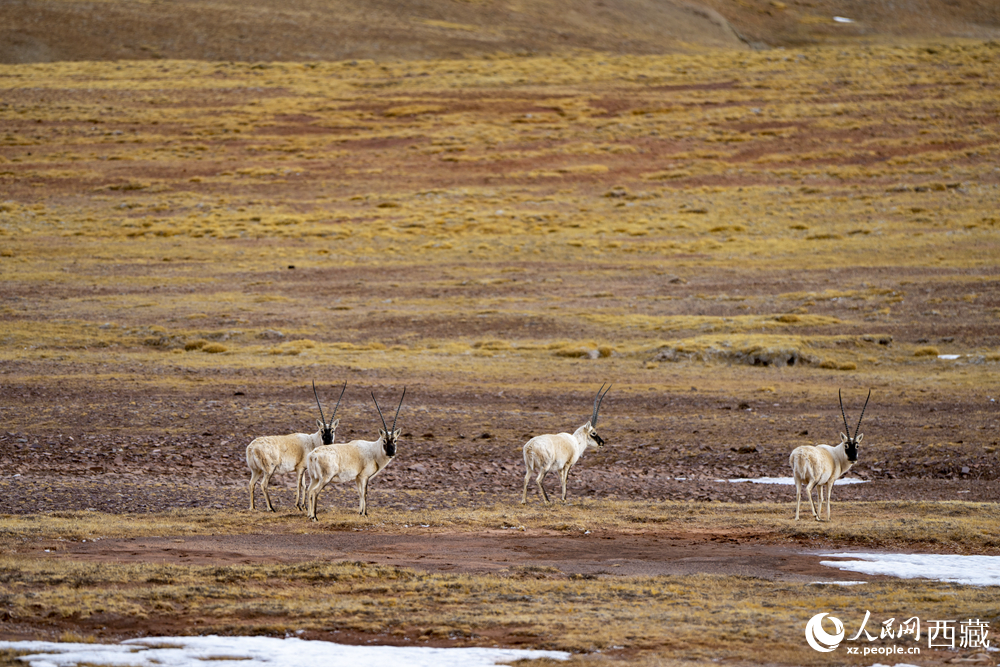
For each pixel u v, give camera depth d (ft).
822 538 200.85
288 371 512.22
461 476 298.97
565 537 201.36
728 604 141.08
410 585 150.51
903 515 233.14
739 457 337.31
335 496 253.03
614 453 345.92
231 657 112.68
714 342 571.69
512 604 139.95
